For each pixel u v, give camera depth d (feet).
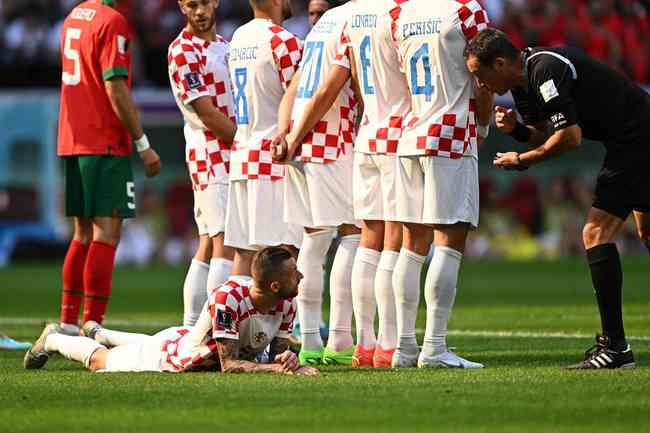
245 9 294.25
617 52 286.05
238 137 94.07
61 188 282.56
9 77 298.56
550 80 77.36
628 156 78.95
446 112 80.43
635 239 288.10
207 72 98.48
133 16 291.58
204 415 61.11
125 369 80.79
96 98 104.37
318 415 60.64
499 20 287.69
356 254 88.02
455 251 81.87
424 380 72.84
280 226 93.35
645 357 88.43
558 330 121.70
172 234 286.66
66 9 303.89
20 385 73.26
